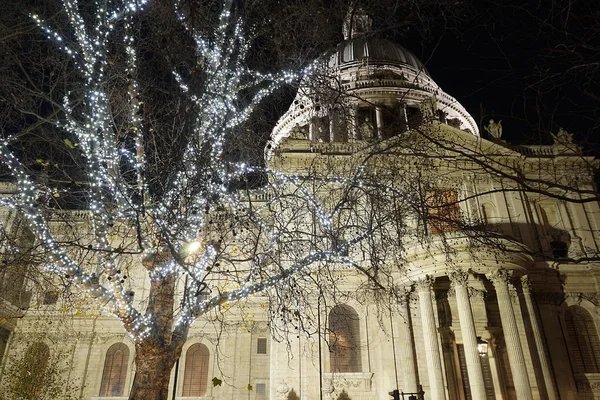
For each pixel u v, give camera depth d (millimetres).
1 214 31219
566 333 36781
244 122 16891
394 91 56281
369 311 35219
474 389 30000
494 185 39906
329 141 18906
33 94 15062
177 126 15805
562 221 41062
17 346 39156
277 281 15602
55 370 36344
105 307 14445
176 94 16141
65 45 15305
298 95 18125
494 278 33094
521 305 34625
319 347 32312
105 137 15211
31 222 13555
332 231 16203
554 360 35125
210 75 16078
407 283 33938
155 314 15156
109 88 16625
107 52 16172
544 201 41500
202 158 14133
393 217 16062
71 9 14461
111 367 40750
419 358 32719
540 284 37750
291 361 33844
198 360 40750
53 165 18891
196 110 15086
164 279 15711
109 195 17719
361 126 19109
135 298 41094
